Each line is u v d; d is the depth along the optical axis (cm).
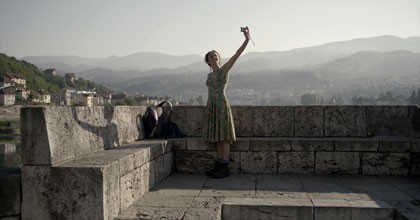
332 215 496
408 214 461
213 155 749
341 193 577
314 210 498
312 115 820
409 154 715
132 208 492
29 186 433
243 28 680
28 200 433
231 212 511
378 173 720
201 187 618
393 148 717
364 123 810
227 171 706
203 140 723
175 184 641
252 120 835
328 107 817
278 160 739
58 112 461
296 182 658
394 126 806
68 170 426
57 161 441
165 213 468
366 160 722
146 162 581
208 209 484
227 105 699
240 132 838
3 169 464
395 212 487
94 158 482
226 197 549
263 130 832
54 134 444
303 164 734
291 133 826
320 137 808
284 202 519
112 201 446
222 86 700
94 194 420
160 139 773
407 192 584
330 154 729
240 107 838
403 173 716
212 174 714
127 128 693
